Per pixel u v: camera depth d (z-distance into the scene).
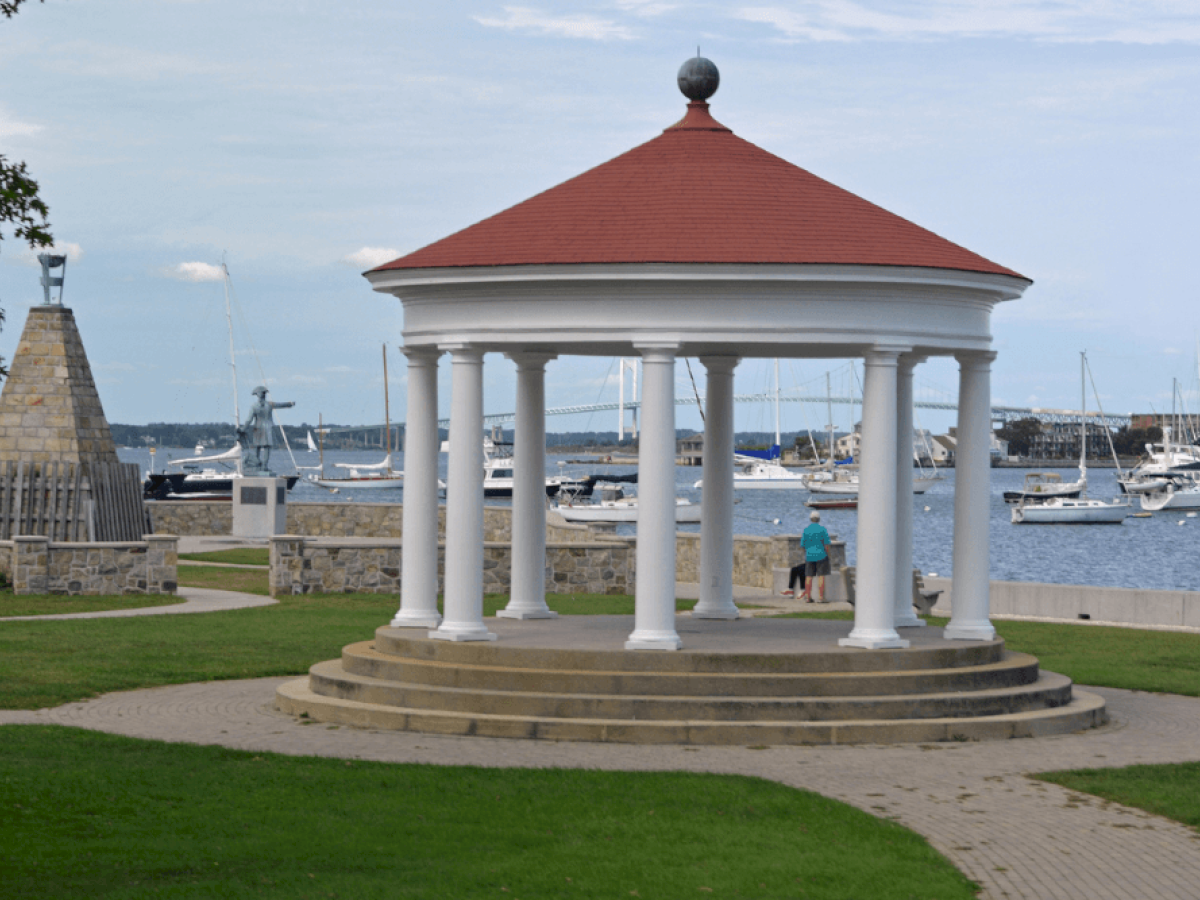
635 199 17.53
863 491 16.94
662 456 16.47
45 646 22.72
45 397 35.69
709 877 10.50
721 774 13.78
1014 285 17.75
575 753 14.80
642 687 15.96
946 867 10.87
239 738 15.49
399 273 17.34
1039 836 11.91
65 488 34.03
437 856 10.93
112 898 9.55
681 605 30.06
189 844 11.04
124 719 16.70
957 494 18.25
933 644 17.48
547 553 33.19
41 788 12.62
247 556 40.94
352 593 32.56
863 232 16.98
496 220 17.77
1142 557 90.19
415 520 18.59
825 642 17.50
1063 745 15.78
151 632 24.77
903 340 16.73
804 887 10.30
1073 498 137.50
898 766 14.46
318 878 10.19
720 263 16.02
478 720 15.74
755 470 160.50
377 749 14.91
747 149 18.78
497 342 16.94
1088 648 24.31
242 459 50.47
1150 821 12.45
